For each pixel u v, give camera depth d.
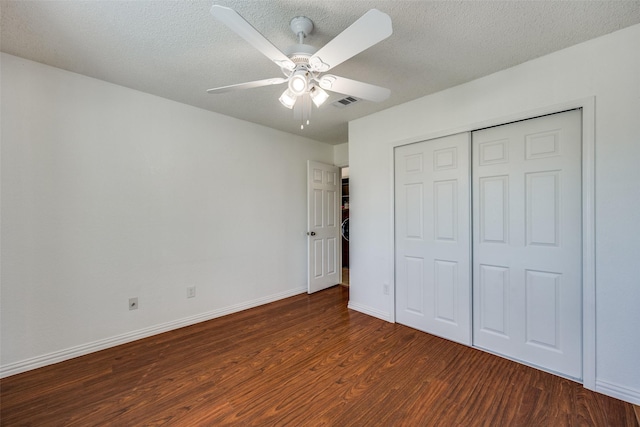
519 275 2.18
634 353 1.69
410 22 1.64
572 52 1.89
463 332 2.47
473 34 1.76
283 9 1.53
